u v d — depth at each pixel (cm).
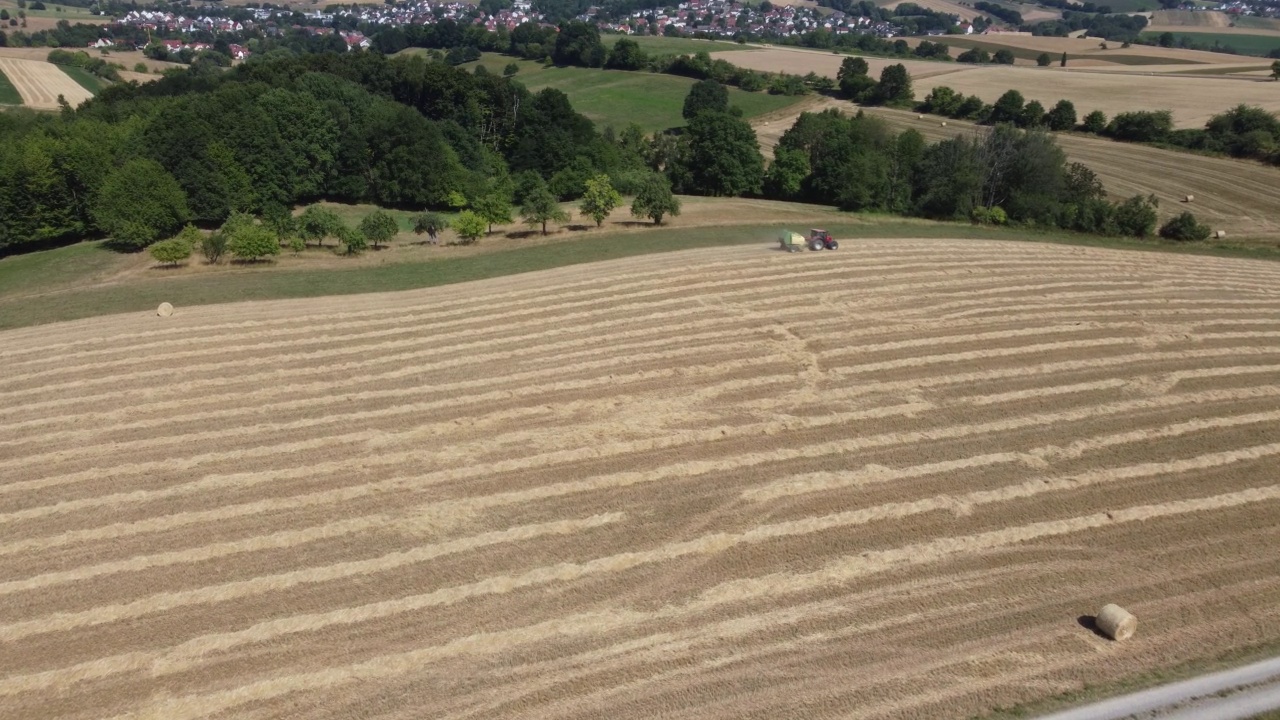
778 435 2630
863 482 2367
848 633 1808
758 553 2073
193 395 2948
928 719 1580
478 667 1728
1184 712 1597
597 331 3472
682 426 2691
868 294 3872
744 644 1781
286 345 3381
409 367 3164
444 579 1995
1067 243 5266
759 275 4153
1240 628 1811
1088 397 2873
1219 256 5041
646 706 1622
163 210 5197
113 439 2652
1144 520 2189
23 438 2661
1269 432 2639
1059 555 2055
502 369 3133
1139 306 3769
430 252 4909
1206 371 3081
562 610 1889
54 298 4016
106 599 1936
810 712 1602
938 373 3052
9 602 1927
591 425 2702
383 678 1702
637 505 2277
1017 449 2536
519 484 2378
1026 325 3506
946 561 2036
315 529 2178
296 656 1762
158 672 1725
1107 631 1781
